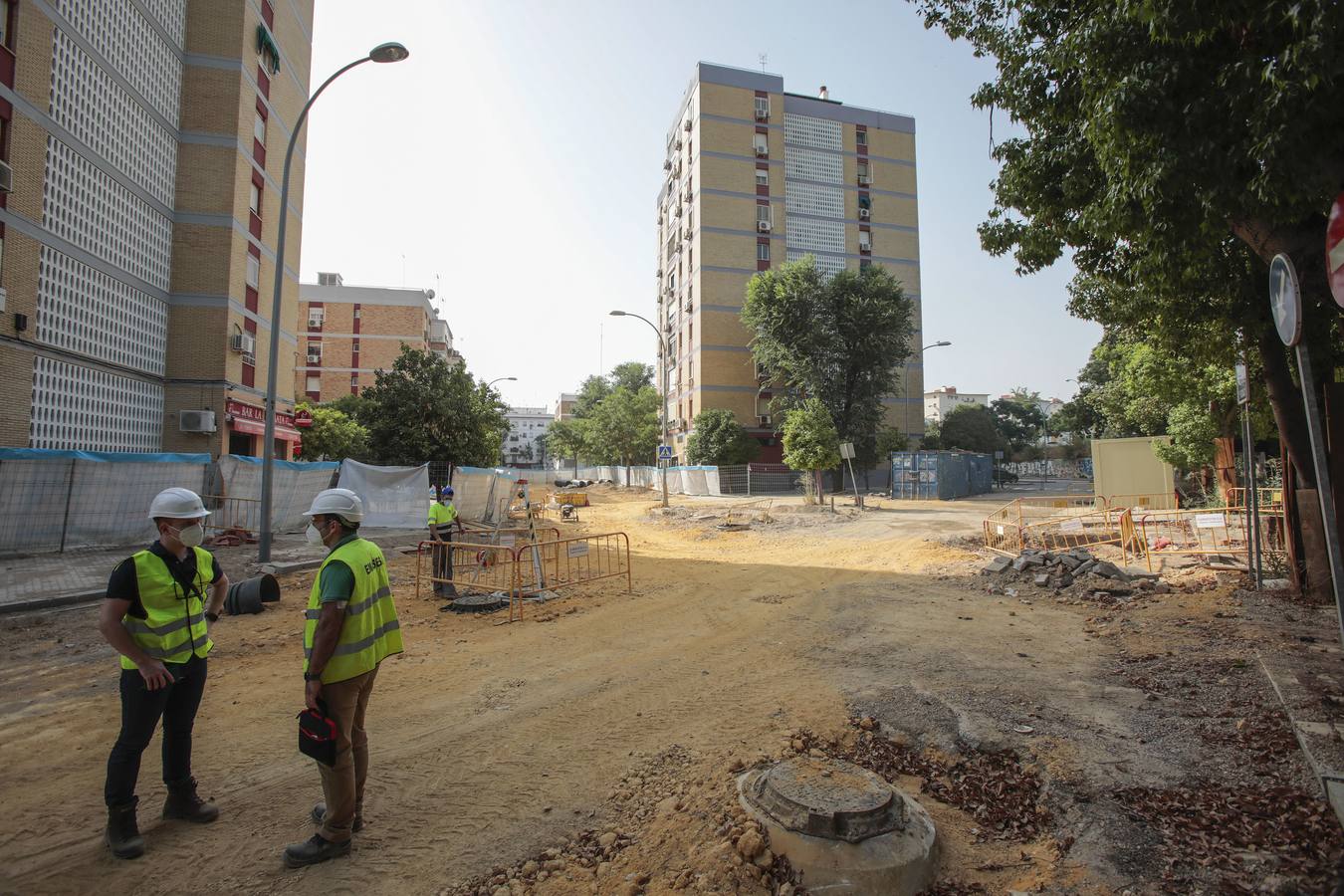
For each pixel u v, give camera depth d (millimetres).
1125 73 5051
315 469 18922
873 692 5281
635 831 3424
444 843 3404
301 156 26328
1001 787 3760
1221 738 4055
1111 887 2840
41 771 4262
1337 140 4117
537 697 5523
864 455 42094
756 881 2908
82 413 16031
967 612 8422
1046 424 82125
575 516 26719
